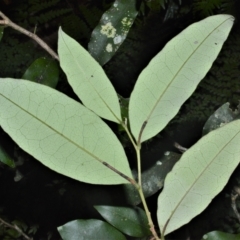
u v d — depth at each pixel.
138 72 1.07
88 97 0.26
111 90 0.26
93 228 0.44
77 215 1.05
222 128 0.25
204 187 0.26
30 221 1.09
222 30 0.26
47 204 1.08
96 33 0.53
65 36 0.26
